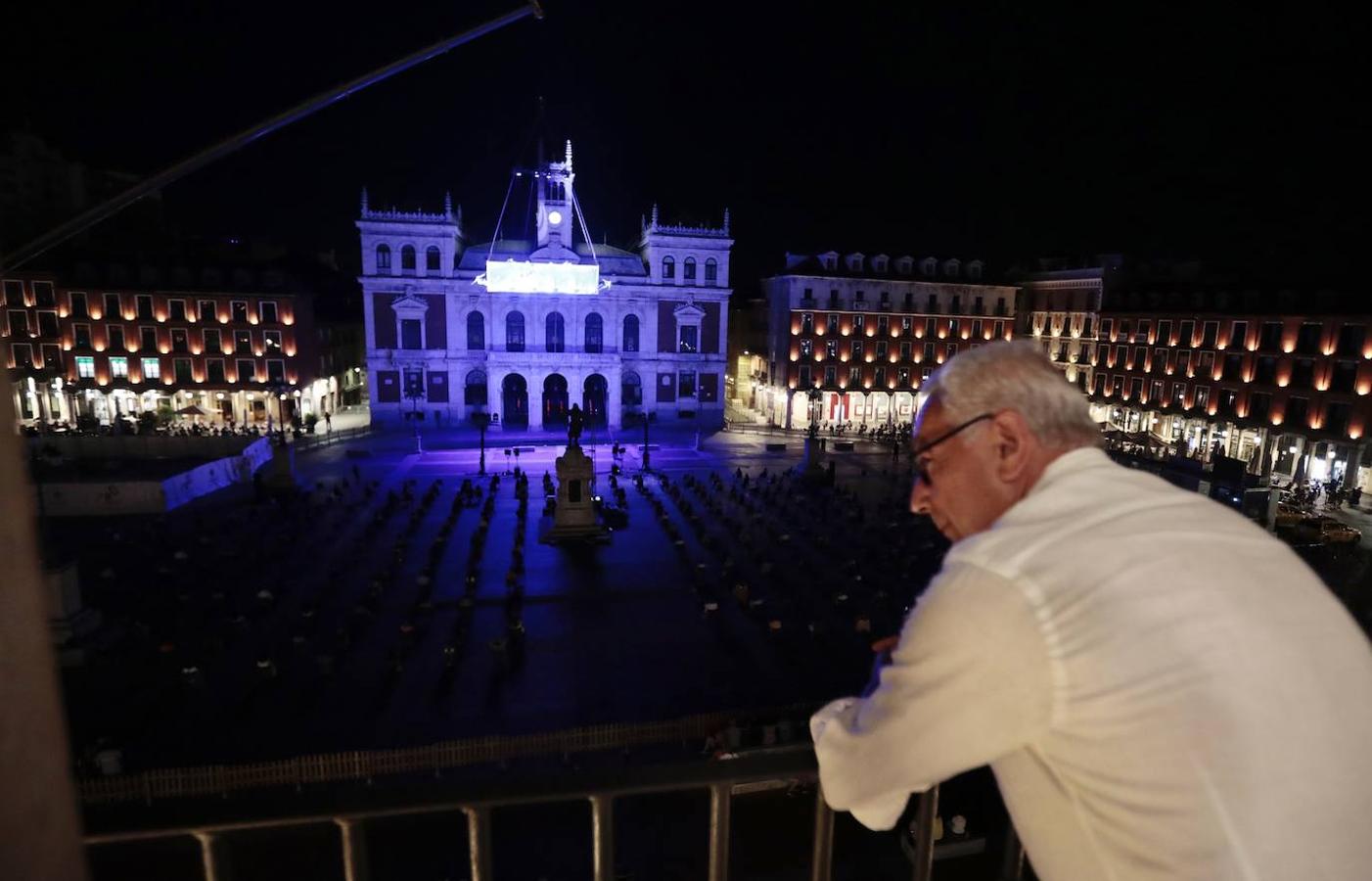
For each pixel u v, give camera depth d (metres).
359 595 28.14
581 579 30.52
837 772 2.08
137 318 59.56
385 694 20.84
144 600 27.38
